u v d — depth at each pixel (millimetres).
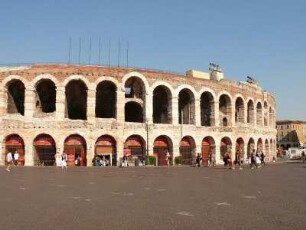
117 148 44312
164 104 53406
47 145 42562
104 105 51719
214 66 57094
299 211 12711
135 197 16188
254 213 12312
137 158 45031
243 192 18141
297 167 44406
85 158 43406
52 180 24266
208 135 51344
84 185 21219
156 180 25109
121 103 45094
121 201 14961
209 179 26203
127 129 45031
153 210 12852
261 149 63188
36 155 42469
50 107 49094
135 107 53062
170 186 21016
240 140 57219
